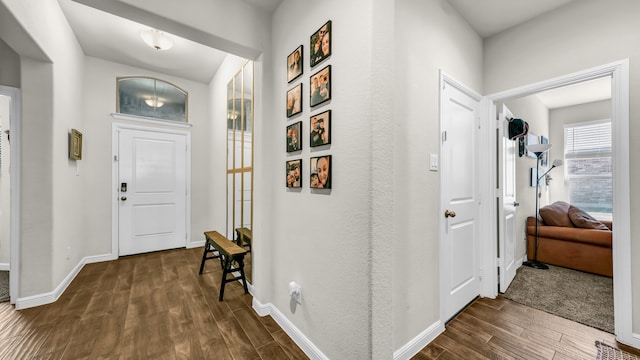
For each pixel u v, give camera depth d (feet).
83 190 10.43
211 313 6.78
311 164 5.20
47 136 7.37
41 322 6.30
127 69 11.58
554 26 6.59
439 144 6.01
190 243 13.25
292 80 5.92
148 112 12.22
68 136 8.71
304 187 5.51
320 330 4.94
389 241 4.19
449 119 6.41
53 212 7.48
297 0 5.78
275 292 6.59
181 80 13.00
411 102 5.29
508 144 8.70
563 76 6.43
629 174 5.43
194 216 13.42
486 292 7.69
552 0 6.29
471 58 7.34
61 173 8.11
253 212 7.24
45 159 7.34
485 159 7.73
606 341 5.58
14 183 7.14
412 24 5.32
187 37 5.98
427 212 5.69
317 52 5.04
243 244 8.84
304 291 5.44
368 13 3.99
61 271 8.07
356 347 4.13
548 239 10.93
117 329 6.02
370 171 3.93
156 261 11.00
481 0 6.33
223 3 6.04
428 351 5.28
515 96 7.38
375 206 3.95
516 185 10.32
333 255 4.65
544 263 10.98
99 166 10.94
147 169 12.15
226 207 10.84
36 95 7.23
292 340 5.67
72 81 9.04
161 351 5.26
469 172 7.29
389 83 4.20
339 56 4.55
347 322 4.32
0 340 5.61
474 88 7.50
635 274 5.34
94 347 5.38
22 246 7.04
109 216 11.19
